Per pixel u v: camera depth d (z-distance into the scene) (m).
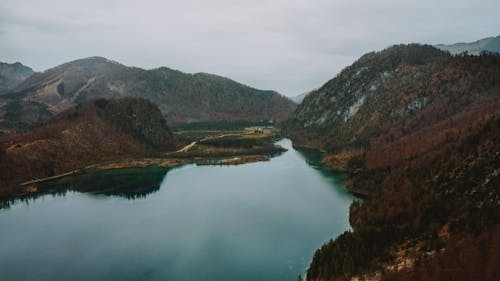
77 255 109.19
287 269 96.56
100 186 197.62
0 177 198.62
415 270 79.50
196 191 180.88
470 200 102.88
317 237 116.00
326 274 86.75
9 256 109.31
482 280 71.94
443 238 92.56
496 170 104.94
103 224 135.75
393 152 185.88
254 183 193.50
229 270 97.12
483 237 83.19
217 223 132.50
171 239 119.31
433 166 130.00
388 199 124.00
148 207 156.25
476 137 127.69
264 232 121.94
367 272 85.25
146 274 96.75
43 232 128.88
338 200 155.38
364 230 104.88
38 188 194.62
